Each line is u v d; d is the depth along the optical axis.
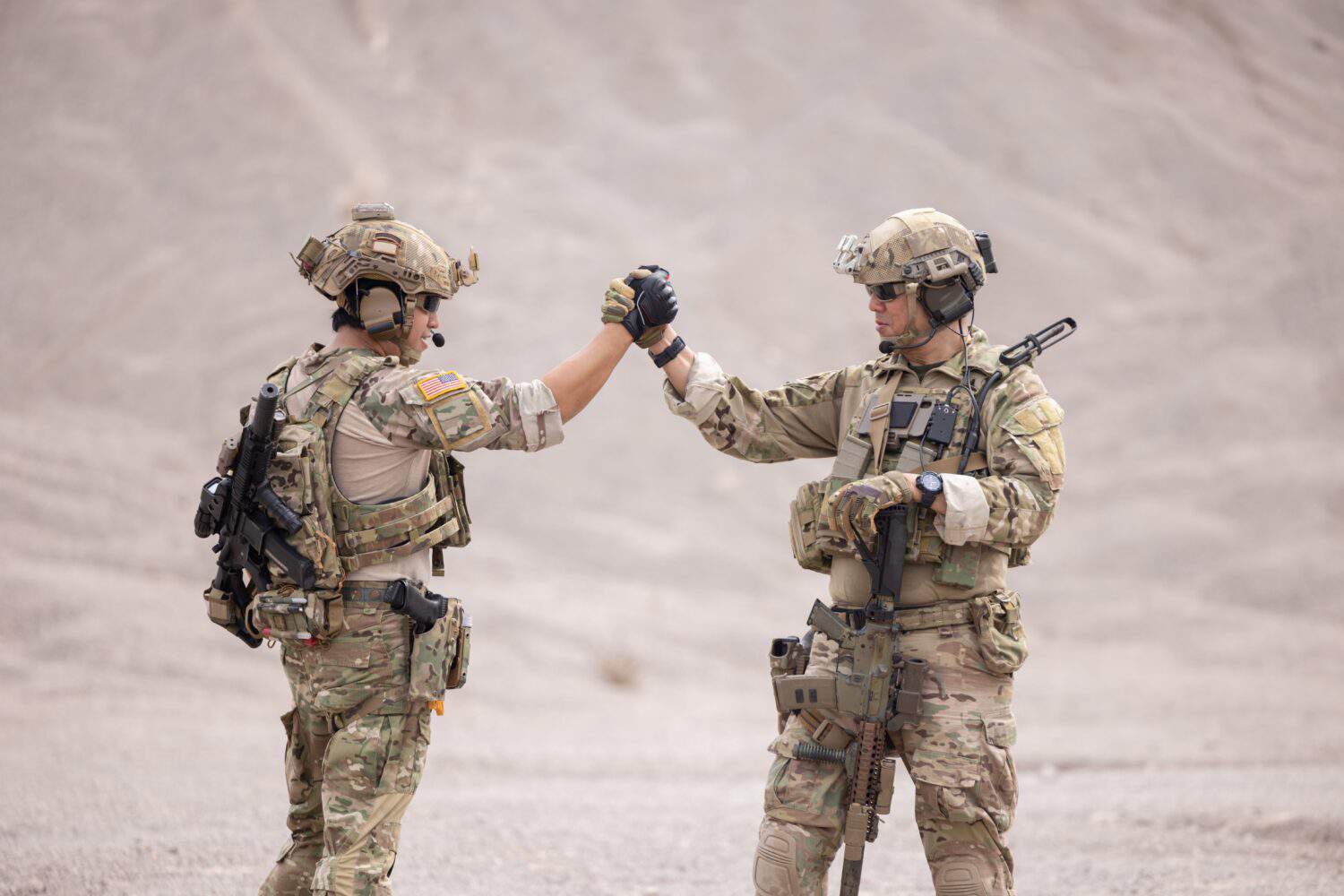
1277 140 95.69
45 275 63.22
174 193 70.06
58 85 76.50
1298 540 49.97
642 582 44.72
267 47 80.31
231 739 18.62
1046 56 94.56
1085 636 40.97
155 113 75.19
